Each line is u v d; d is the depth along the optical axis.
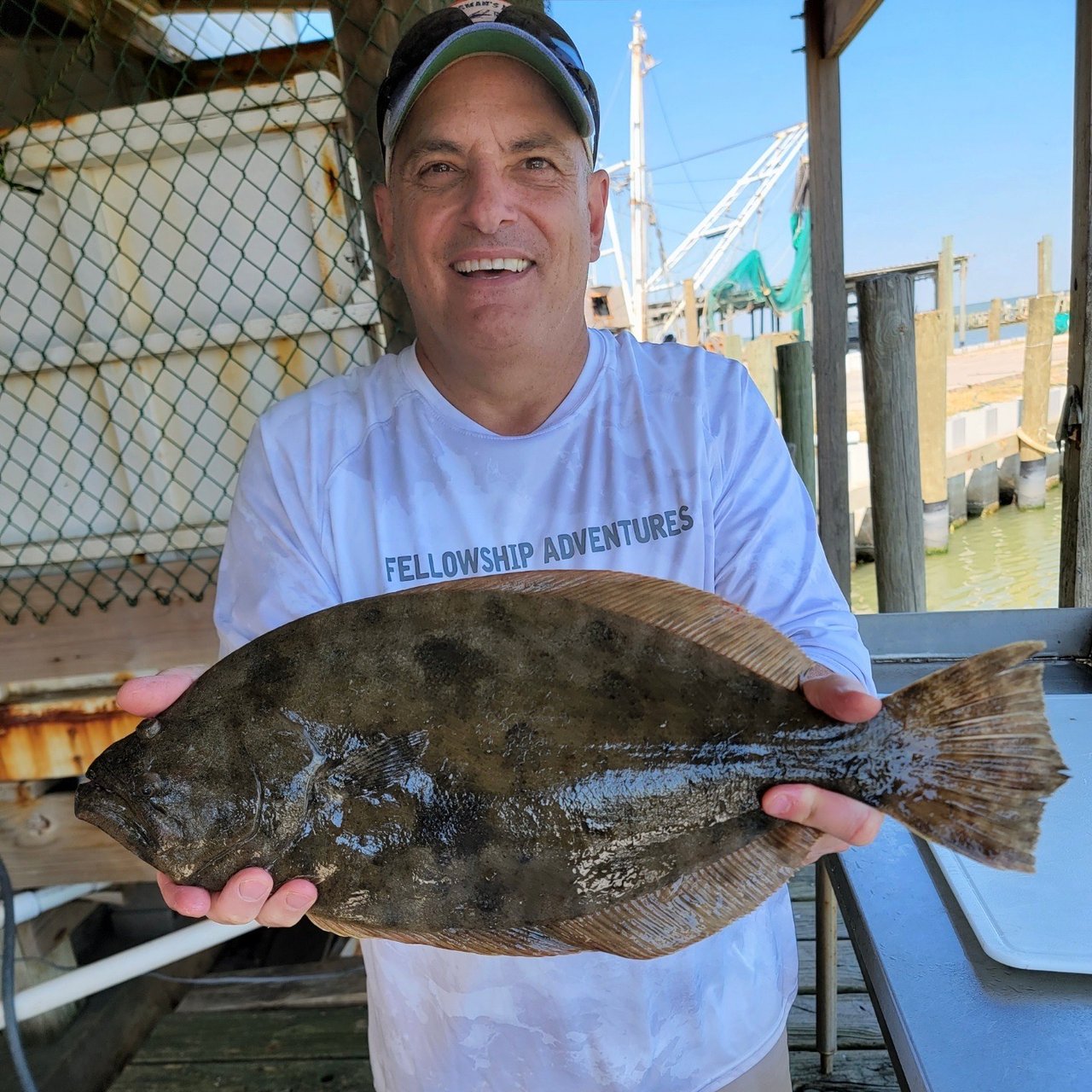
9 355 3.66
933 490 10.65
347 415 1.69
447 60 1.47
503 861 1.27
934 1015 1.18
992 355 19.56
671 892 1.29
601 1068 1.58
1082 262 2.53
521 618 1.31
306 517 1.64
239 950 4.02
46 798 3.17
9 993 2.68
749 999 1.67
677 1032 1.60
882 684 2.45
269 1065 2.97
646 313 26.02
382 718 1.27
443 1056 1.64
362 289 3.43
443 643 1.29
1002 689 1.17
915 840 1.59
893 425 4.61
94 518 3.88
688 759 1.28
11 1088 3.01
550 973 1.55
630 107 25.69
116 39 4.71
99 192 3.47
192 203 3.48
